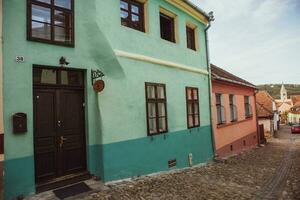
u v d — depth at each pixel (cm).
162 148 1038
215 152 1407
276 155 1812
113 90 845
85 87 788
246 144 1989
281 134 4409
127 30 923
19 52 655
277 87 15638
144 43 991
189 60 1262
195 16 1334
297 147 2395
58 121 734
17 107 643
